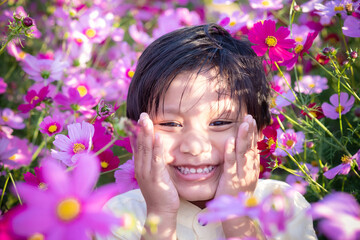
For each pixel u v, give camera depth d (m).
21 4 2.62
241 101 1.17
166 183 1.13
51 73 1.77
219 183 1.16
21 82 2.41
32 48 2.60
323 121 1.77
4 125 2.01
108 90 2.09
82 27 2.21
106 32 2.24
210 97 1.11
